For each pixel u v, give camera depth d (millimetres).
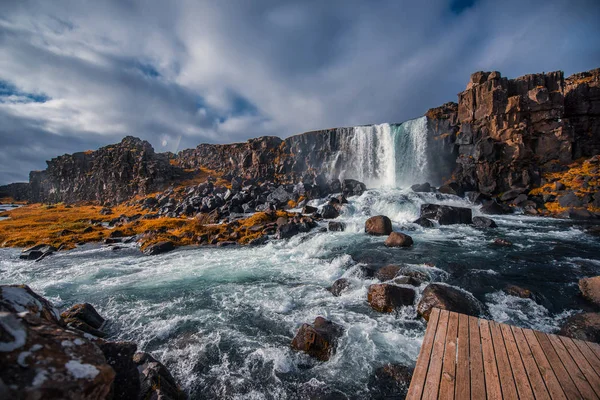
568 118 34969
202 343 8977
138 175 61500
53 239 27766
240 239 24422
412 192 34094
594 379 5207
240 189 48344
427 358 5789
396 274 13281
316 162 54812
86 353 3689
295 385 7160
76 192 76500
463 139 37656
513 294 11352
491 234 21359
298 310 11062
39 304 4660
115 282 15125
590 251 16703
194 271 16578
